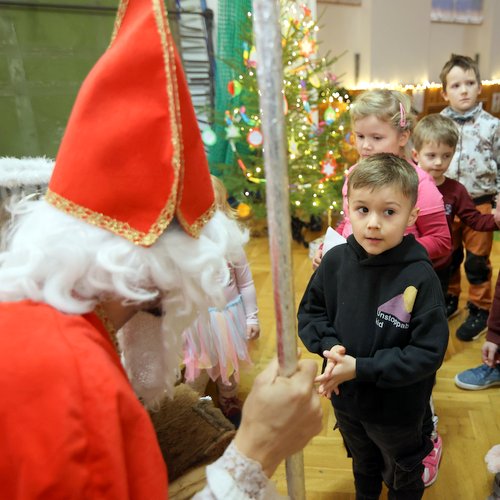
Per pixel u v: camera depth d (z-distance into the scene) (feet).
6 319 1.68
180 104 1.94
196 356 5.19
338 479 5.00
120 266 1.81
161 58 1.85
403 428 3.64
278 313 1.84
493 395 6.10
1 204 2.48
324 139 11.62
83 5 12.00
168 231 2.00
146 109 1.85
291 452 2.04
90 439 1.52
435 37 21.12
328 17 18.30
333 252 3.84
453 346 7.22
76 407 1.51
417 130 6.11
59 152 1.96
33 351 1.57
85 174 1.84
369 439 4.09
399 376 3.29
